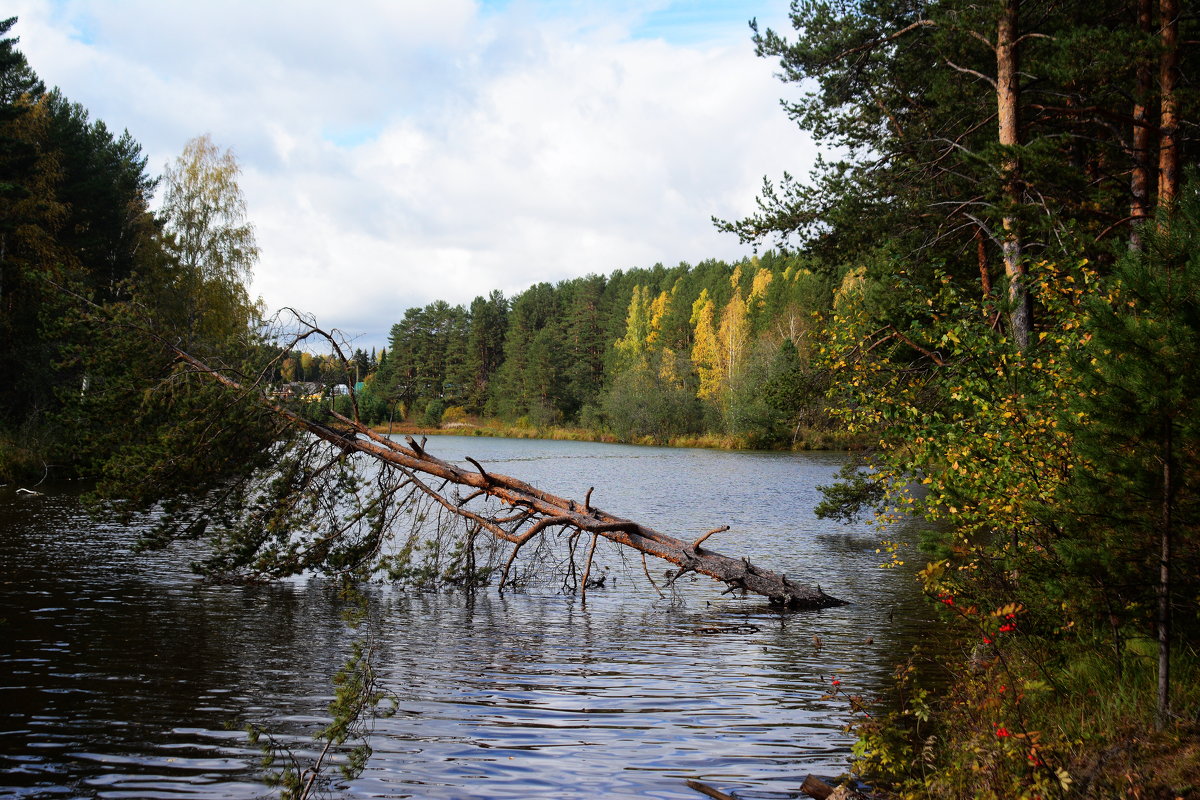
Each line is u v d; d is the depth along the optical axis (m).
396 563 14.80
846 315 10.01
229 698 7.73
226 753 6.32
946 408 9.02
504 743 6.68
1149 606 5.66
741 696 8.09
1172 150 13.14
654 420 84.06
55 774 5.86
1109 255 12.41
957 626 9.94
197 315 41.12
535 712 7.53
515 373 112.31
